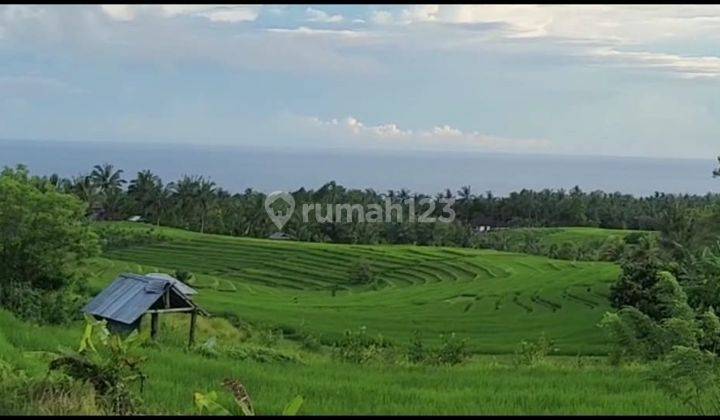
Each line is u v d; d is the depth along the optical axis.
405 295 77.06
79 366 9.80
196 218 119.50
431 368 20.36
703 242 41.25
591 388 15.27
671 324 10.62
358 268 89.19
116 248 98.19
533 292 73.62
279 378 16.05
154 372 15.66
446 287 81.69
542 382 16.28
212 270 89.25
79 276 36.31
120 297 29.66
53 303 30.86
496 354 38.25
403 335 48.31
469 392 14.45
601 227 143.12
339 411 12.25
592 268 85.88
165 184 127.56
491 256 103.31
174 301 29.39
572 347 38.16
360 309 64.19
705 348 10.77
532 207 146.50
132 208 116.75
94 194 108.31
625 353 14.55
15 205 32.81
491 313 62.44
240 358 21.75
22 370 11.99
